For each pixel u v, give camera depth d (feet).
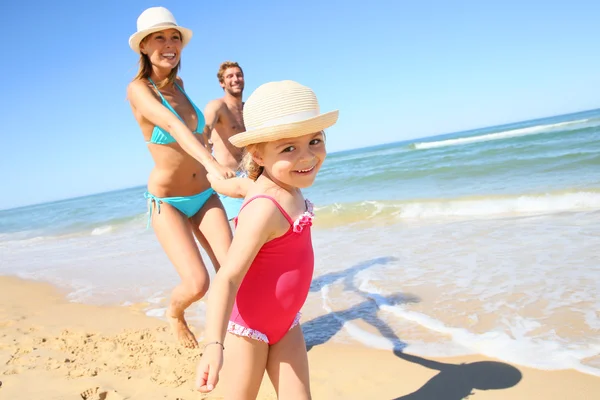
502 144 71.82
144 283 22.67
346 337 13.39
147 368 12.45
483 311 13.61
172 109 11.90
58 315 18.74
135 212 66.80
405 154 100.17
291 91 6.48
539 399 9.26
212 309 6.13
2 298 23.38
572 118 165.68
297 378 7.54
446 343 12.09
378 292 16.52
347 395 10.37
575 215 23.95
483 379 10.20
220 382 11.35
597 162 39.27
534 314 12.94
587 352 10.67
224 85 18.40
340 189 53.88
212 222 12.35
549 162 43.45
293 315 7.52
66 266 30.50
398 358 11.67
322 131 6.82
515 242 20.30
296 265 7.23
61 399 11.03
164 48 11.44
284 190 7.06
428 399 9.79
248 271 7.11
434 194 38.40
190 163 12.05
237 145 6.87
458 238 22.63
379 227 28.78
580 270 15.66
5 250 47.26
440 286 16.20
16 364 13.46
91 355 13.76
